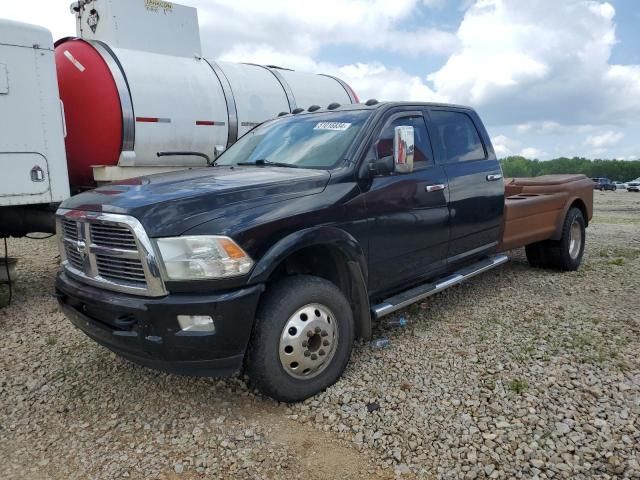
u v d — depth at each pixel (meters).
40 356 4.43
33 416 3.47
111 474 2.85
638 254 8.16
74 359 4.35
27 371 4.15
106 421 3.38
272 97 8.96
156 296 3.09
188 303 3.04
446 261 4.94
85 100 7.20
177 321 3.06
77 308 3.63
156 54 7.91
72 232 3.63
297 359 3.43
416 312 5.26
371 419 3.27
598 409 3.25
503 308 5.31
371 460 2.89
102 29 8.28
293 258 4.01
